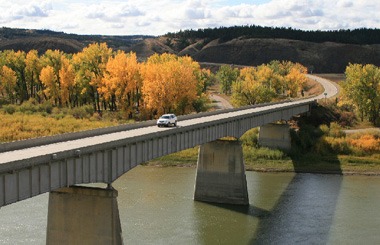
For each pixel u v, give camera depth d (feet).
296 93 582.76
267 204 226.79
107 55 440.04
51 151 124.16
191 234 181.27
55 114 406.00
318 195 244.22
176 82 380.17
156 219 196.65
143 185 252.01
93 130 163.32
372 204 227.20
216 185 228.02
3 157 114.32
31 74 490.49
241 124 241.96
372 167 314.35
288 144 335.47
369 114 424.87
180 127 179.22
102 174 133.08
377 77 425.28
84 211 130.11
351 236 182.19
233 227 192.24
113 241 128.57
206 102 435.12
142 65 410.11
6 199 102.06
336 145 341.82
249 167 306.55
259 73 593.42
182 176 275.80
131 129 186.91
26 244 161.38
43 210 198.90
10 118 376.27
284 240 177.78
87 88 435.94
